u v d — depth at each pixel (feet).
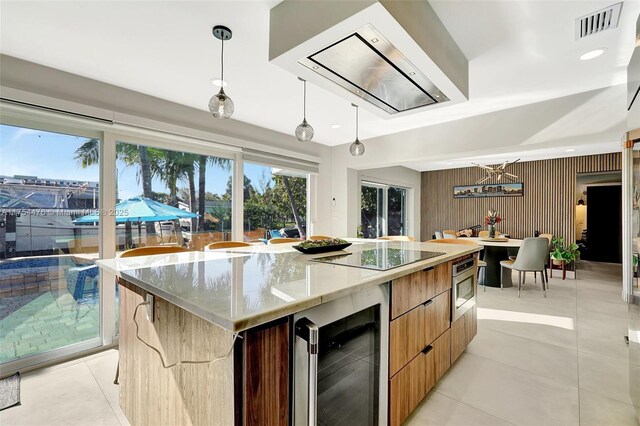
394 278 4.63
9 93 7.00
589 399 6.00
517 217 22.04
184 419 3.76
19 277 7.55
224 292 3.46
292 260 5.82
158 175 10.06
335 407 3.82
